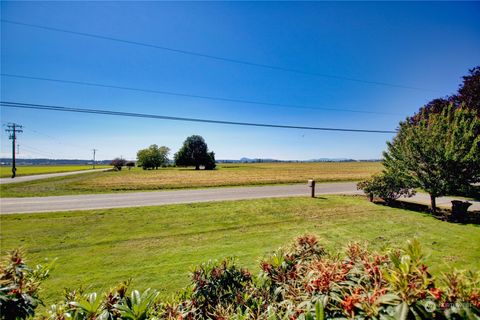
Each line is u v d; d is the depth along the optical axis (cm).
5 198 1602
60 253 643
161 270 529
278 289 217
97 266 556
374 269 171
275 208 1201
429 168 1045
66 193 1877
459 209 977
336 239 712
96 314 186
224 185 2367
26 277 208
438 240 696
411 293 133
